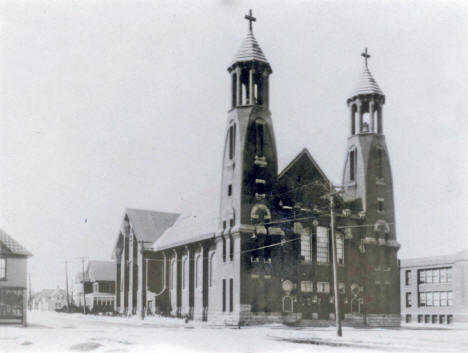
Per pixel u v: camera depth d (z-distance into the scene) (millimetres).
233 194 57125
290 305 56781
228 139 59344
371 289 63219
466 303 76375
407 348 28891
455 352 26828
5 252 44438
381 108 67688
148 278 78125
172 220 86312
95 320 67625
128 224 87000
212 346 29703
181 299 70812
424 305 83875
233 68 60031
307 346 29969
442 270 81688
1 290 44062
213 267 62062
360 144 66750
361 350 27812
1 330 39500
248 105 58469
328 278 60906
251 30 61406
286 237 57906
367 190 65250
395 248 65688
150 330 43625
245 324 53312
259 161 57562
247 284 54312
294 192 59625
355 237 63812
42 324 51844
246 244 55094
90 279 109688
